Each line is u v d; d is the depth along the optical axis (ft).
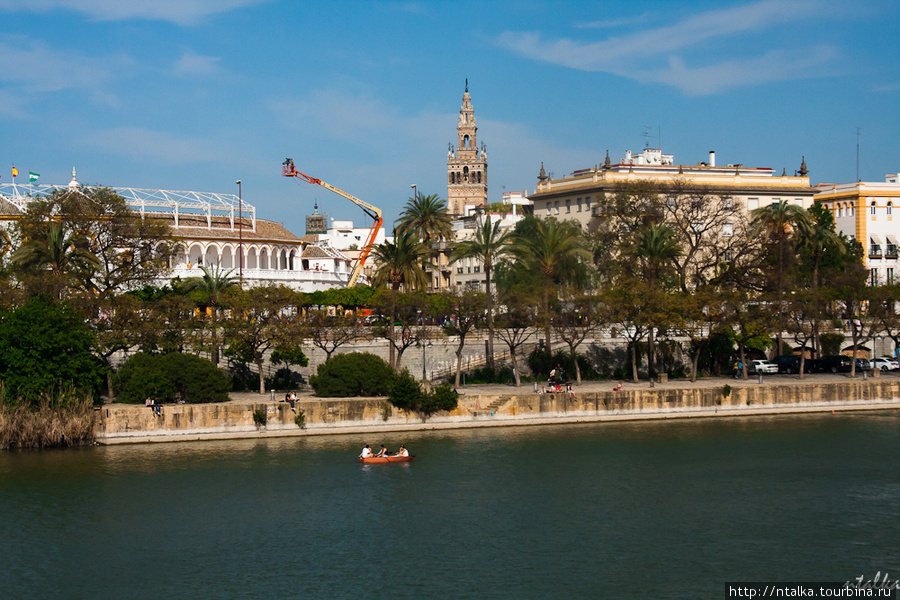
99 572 202.28
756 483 267.80
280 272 515.91
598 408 345.31
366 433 319.68
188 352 342.85
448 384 343.05
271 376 362.33
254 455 288.51
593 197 542.57
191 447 296.92
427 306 366.84
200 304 391.04
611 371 406.00
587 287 441.68
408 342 365.20
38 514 235.81
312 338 355.97
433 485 262.47
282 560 208.85
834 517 239.50
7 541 219.20
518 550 215.72
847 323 460.14
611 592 192.44
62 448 293.64
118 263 387.55
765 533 227.81
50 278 338.95
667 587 195.31
